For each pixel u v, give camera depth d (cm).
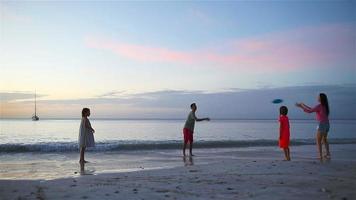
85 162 1325
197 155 1611
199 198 629
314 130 4959
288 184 751
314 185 738
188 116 1509
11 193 692
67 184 786
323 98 1140
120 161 1380
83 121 1248
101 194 673
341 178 822
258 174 891
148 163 1319
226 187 726
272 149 1945
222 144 2145
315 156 1506
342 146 2183
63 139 2891
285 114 1195
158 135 3575
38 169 1160
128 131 4459
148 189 716
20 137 3150
